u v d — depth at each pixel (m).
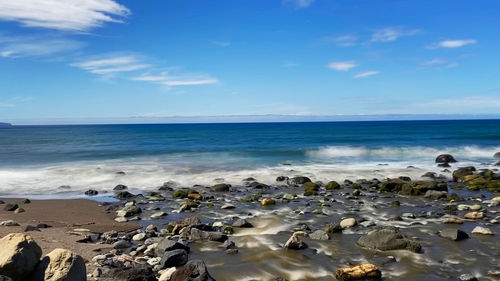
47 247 11.84
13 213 18.00
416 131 95.12
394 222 16.09
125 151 46.91
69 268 7.95
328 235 13.81
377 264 11.14
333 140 63.12
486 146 47.88
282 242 13.15
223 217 17.09
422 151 43.84
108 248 12.38
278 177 28.44
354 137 71.38
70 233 14.01
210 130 122.00
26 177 28.75
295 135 82.50
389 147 45.97
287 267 10.91
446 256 11.83
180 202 20.77
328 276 10.33
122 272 9.55
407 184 23.95
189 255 11.86
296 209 18.77
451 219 15.90
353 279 9.98
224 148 50.25
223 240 13.30
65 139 77.25
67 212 18.33
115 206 19.70
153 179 28.33
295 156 41.09
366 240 12.79
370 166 34.62
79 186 25.97
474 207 18.69
